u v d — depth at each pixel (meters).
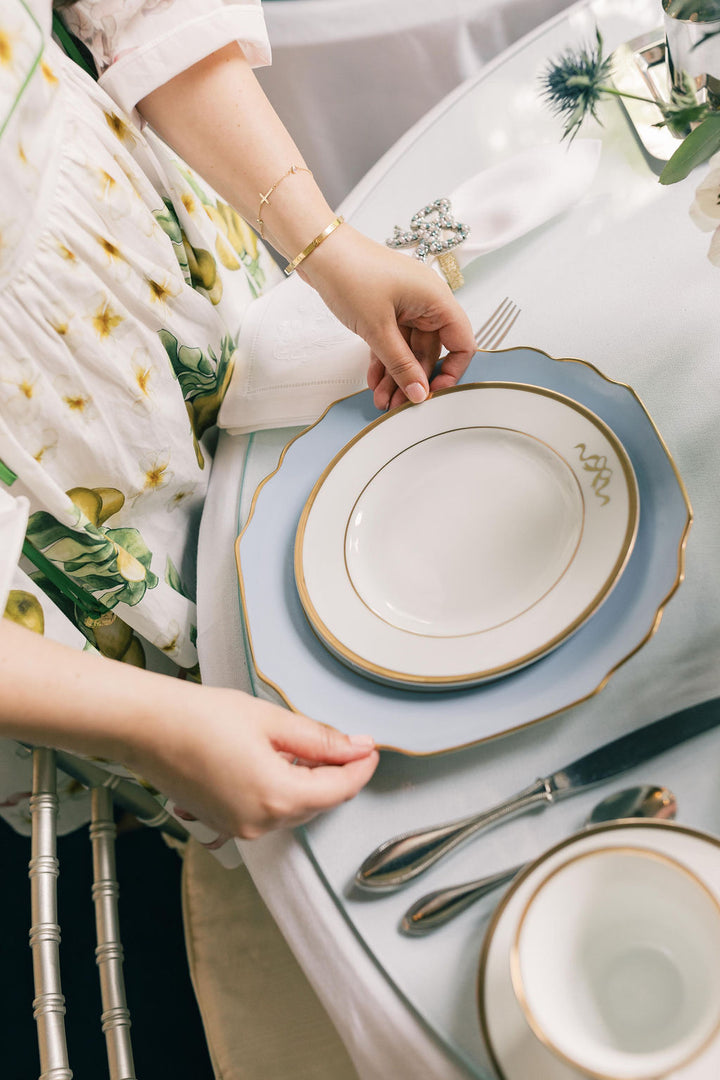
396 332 0.66
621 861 0.36
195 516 0.80
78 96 0.68
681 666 0.46
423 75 1.24
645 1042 0.34
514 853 0.43
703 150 0.51
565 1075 0.34
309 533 0.58
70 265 0.64
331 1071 0.70
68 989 1.30
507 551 0.53
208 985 0.79
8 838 1.51
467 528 0.55
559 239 0.74
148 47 0.68
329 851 0.46
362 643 0.51
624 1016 0.34
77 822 1.07
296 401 0.71
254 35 0.71
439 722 0.47
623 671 0.47
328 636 0.52
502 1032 0.36
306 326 0.76
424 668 0.49
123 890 1.38
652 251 0.69
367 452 0.60
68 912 1.38
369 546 0.57
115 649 0.76
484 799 0.45
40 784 0.62
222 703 0.48
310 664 0.52
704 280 0.65
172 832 0.86
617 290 0.67
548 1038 0.32
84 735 0.47
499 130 0.87
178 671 0.81
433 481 0.58
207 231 0.81
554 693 0.45
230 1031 0.75
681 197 0.72
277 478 0.63
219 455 0.73
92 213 0.65
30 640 0.49
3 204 0.58
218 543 0.65
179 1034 1.21
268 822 0.46
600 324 0.65
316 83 1.24
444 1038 0.38
